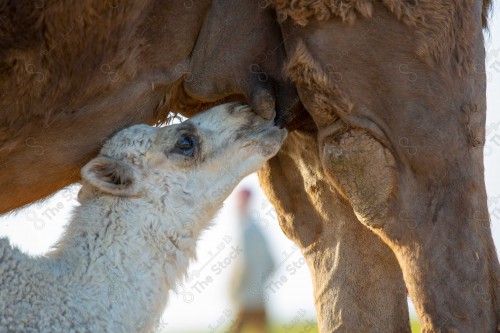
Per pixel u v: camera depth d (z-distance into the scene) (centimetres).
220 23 1031
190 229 1020
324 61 995
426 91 988
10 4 930
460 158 997
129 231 981
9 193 1003
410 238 1007
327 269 1120
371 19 978
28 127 967
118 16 966
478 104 1012
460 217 994
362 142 1006
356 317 1102
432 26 977
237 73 1045
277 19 1015
